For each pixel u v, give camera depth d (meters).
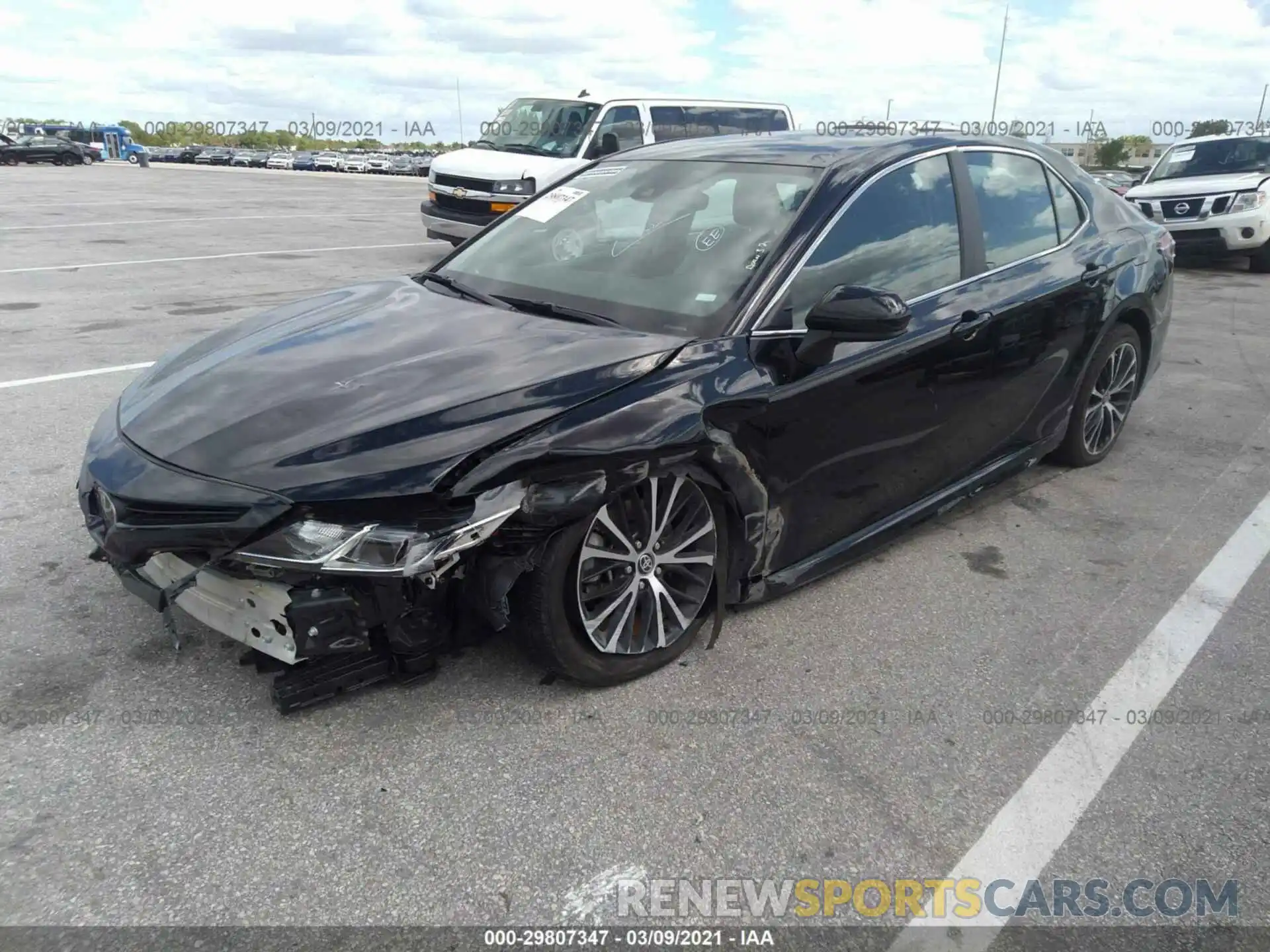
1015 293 3.89
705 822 2.39
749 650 3.17
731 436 2.89
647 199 3.71
